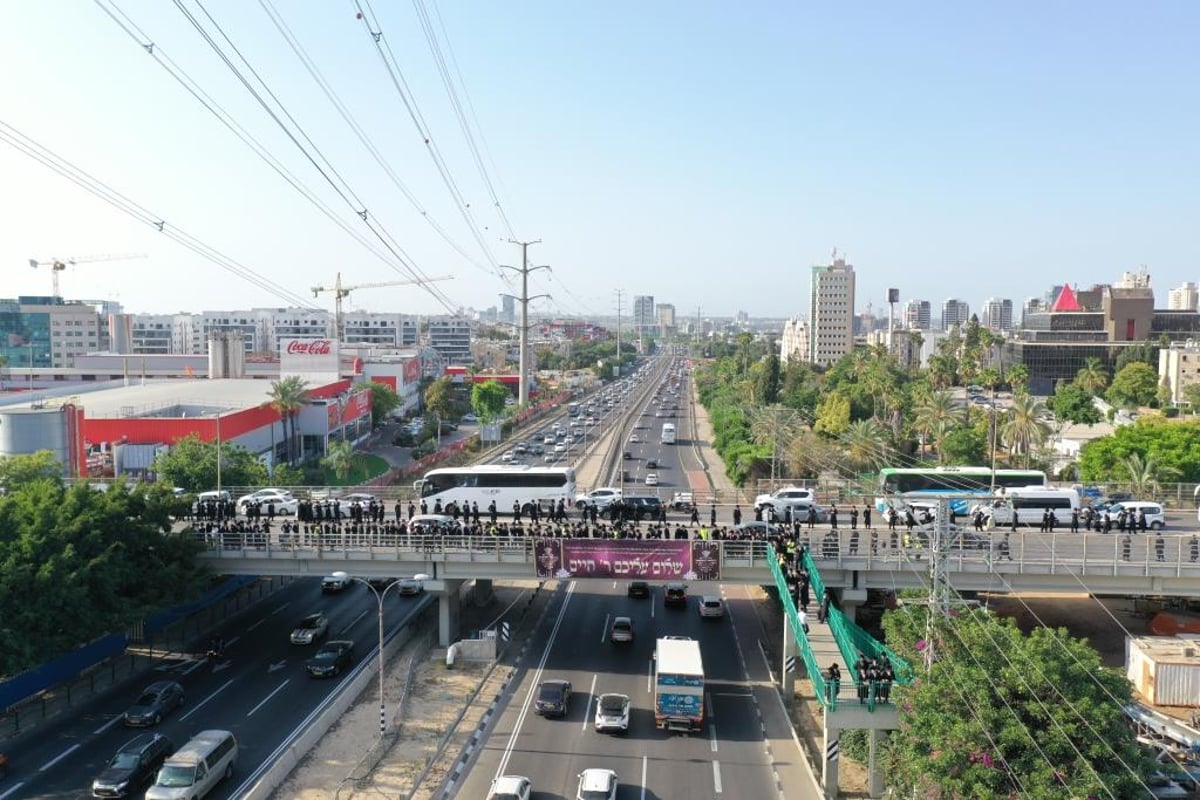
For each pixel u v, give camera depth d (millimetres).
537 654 64375
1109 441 104500
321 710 53125
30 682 53750
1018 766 33688
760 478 120625
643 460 151625
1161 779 42719
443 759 46812
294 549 64062
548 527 66812
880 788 43938
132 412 124562
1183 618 67250
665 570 61344
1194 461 97188
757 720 53375
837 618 49312
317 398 151000
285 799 42188
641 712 54125
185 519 69312
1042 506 79188
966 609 41281
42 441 96500
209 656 62156
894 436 137250
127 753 43594
